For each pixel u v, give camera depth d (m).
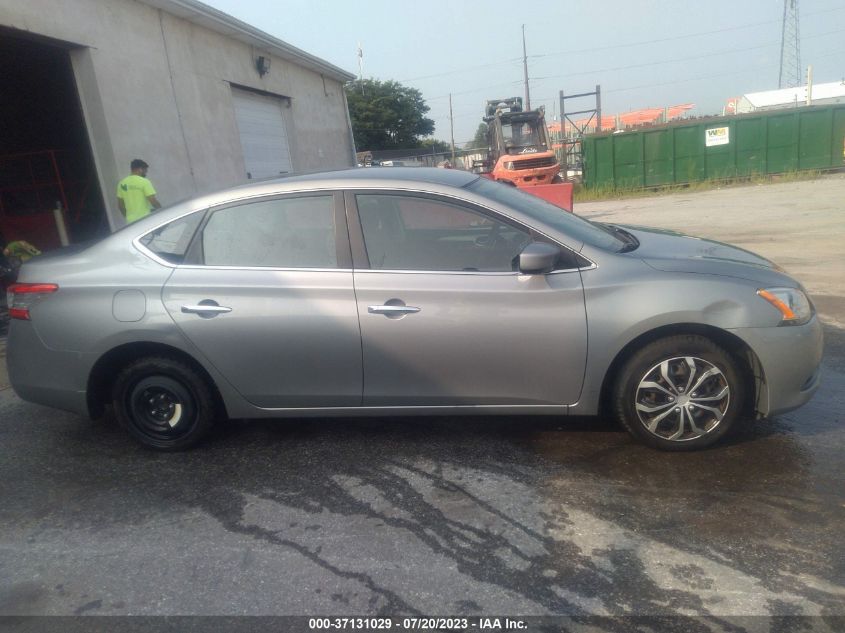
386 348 3.72
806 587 2.66
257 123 14.78
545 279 3.60
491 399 3.77
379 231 3.82
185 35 11.55
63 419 4.80
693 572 2.78
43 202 11.91
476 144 51.38
